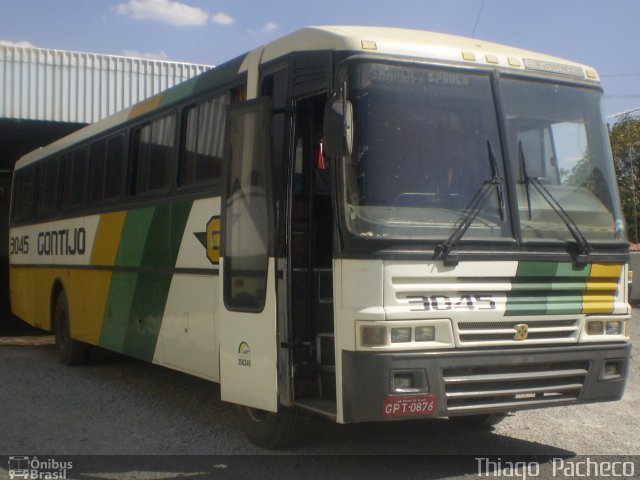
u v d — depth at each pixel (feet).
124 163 33.12
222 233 23.41
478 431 25.72
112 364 40.60
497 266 19.56
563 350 20.33
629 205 80.43
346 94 19.06
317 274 21.85
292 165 21.26
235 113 22.93
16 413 28.66
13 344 49.96
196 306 26.08
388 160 19.33
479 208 19.85
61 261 40.98
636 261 71.92
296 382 20.92
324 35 20.42
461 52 20.76
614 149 89.71
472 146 20.27
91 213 36.76
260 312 21.54
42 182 45.68
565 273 20.51
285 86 21.80
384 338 18.37
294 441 23.08
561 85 22.13
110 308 33.91
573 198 21.48
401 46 20.07
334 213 19.21
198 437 25.07
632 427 26.40
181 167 27.91
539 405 20.22
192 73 61.82
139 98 60.13
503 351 19.49
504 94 21.06
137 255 31.12
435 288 18.92
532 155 21.06
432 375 18.69
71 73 58.70
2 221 90.02
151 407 29.60
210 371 25.11
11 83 57.31
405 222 19.03
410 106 19.81
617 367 21.45
